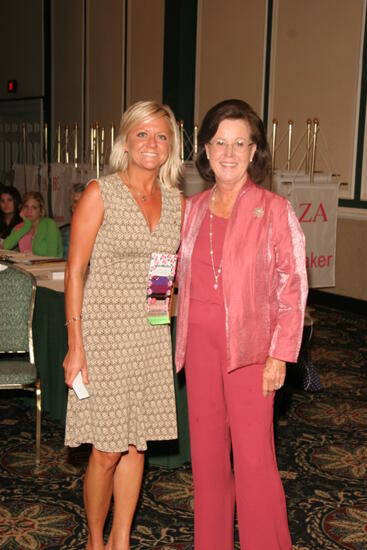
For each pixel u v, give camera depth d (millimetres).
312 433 3920
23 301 3547
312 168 6527
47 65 11484
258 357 2154
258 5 8172
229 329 2127
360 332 6500
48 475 3299
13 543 2678
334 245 6484
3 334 3541
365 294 7395
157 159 2320
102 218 2309
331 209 6410
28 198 5512
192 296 2227
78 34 10758
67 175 8484
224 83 8719
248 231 2127
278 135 8117
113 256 2322
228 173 2123
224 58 8680
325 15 7457
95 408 2350
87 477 2459
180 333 2256
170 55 9031
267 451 2184
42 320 3818
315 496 3125
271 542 2178
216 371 2217
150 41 9406
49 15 11336
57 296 3676
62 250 5430
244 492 2184
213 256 2178
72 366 2316
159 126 2316
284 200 2154
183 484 3219
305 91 7746
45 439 3740
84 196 2307
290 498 3098
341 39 7320
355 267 7484
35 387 3443
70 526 2820
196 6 9000
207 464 2279
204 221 2221
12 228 6270
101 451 2383
